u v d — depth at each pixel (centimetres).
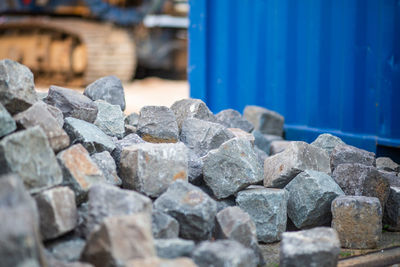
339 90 514
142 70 1730
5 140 256
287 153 355
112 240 223
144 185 305
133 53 1480
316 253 254
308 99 548
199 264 245
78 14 1395
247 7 599
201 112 409
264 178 364
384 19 462
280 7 568
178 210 282
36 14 1379
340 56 511
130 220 231
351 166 358
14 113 309
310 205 331
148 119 374
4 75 303
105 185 267
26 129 273
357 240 317
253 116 548
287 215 349
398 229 355
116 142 349
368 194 350
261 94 596
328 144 417
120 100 417
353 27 492
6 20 1374
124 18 1424
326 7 521
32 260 197
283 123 561
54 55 1345
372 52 478
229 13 612
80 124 338
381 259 297
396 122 461
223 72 618
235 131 413
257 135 471
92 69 1327
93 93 408
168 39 1666
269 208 325
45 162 268
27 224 199
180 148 314
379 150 471
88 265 226
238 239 279
